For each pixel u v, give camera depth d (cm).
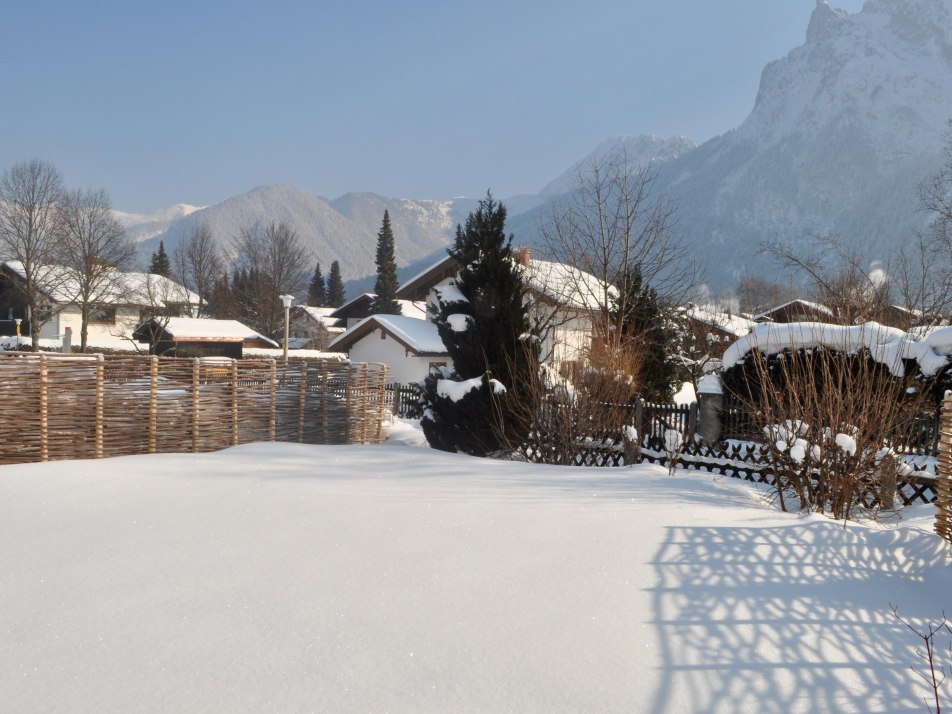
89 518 589
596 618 397
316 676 337
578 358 1208
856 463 673
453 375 1188
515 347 1130
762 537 535
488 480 740
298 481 714
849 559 512
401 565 470
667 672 346
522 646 366
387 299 6838
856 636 398
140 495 655
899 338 1136
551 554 489
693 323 2412
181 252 8369
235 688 326
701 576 459
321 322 7900
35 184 5091
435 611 403
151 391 1023
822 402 713
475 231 1181
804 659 368
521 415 1094
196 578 454
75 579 456
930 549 547
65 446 950
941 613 443
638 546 504
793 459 670
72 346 5266
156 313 5347
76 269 5203
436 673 340
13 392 913
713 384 1370
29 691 325
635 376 1355
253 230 8631
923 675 362
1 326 5722
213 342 5066
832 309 1482
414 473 786
